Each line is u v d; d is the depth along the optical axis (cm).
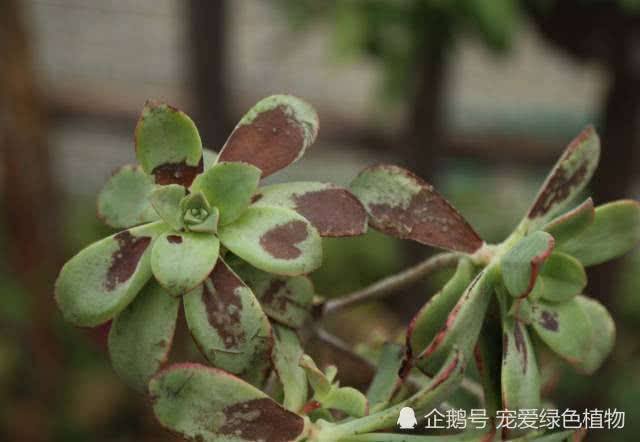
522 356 46
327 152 158
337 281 148
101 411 139
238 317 45
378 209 48
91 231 161
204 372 44
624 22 88
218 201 46
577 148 48
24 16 121
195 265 45
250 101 149
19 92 122
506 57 93
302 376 47
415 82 103
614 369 122
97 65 199
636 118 98
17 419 135
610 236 48
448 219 48
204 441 44
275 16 135
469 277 47
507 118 179
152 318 46
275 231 45
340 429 45
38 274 133
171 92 195
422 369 45
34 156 127
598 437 113
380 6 91
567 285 47
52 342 137
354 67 190
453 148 147
